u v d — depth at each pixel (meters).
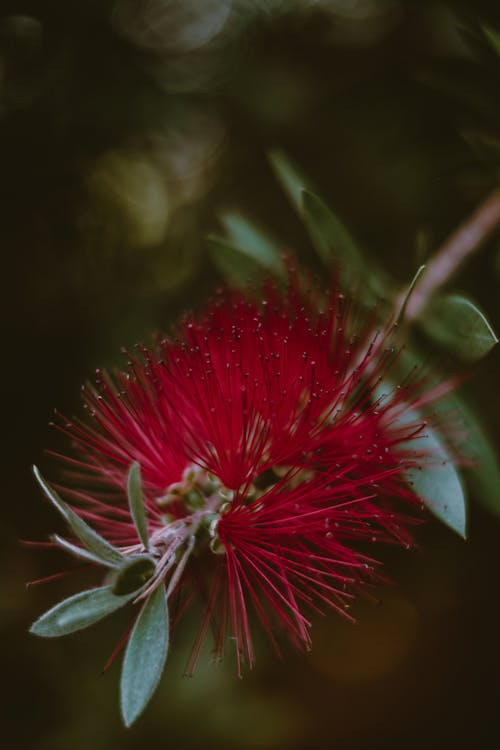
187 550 0.31
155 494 0.33
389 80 0.51
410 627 0.82
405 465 0.33
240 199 0.59
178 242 0.59
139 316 0.56
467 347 0.35
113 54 0.54
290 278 0.36
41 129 0.54
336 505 0.32
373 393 0.33
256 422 0.32
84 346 0.56
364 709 0.84
